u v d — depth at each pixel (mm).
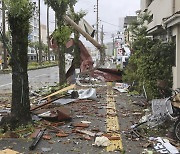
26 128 8039
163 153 6445
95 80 23391
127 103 13211
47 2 15461
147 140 7348
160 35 17422
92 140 7414
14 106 8211
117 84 20359
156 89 11969
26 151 6570
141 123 8383
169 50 12680
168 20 11992
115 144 7074
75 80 20281
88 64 21312
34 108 10539
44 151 6570
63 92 13930
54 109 10711
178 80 11727
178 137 7258
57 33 16094
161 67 12477
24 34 8203
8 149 6520
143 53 14461
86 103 13070
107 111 11258
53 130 8250
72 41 20391
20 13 7922
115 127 8703
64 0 15344
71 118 9633
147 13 20141
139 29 19594
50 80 27188
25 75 8328
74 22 20062
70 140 7395
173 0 13109
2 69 42438
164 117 8180
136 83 16766
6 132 7766
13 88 8211
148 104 12039
